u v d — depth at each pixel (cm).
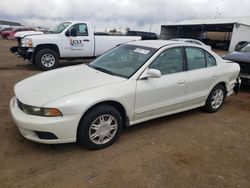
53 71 423
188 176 301
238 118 504
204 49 482
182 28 4519
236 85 578
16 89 365
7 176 284
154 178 293
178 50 434
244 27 3114
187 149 364
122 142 374
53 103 304
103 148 353
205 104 504
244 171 319
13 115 327
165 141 385
